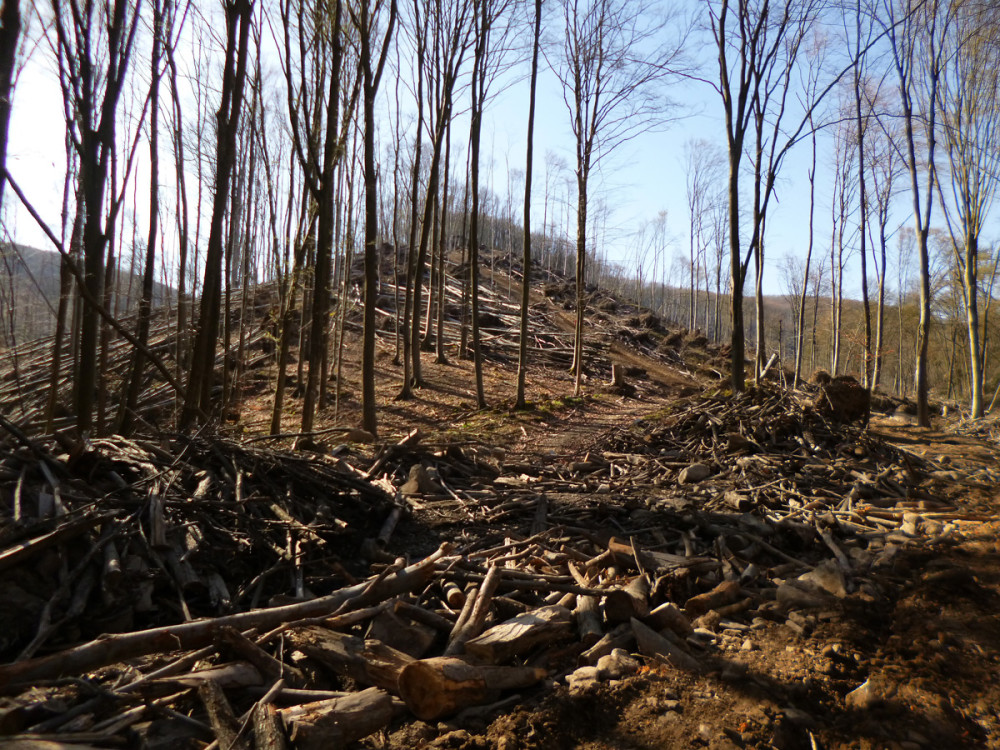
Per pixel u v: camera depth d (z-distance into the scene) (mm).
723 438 10547
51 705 2598
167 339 13469
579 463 9680
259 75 10484
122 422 7535
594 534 5840
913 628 4051
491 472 8547
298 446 9047
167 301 13070
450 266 32188
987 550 5395
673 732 2961
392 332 22641
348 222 14477
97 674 2986
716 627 4191
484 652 3303
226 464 5434
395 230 19219
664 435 11430
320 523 5039
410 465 8055
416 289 16859
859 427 11070
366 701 2871
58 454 4730
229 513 4582
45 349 12516
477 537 5824
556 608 3889
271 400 15531
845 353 38281
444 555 4484
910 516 6426
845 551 5688
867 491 7715
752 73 13625
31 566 3492
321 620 3521
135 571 3768
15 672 2625
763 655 3752
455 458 8633
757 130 15836
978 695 3305
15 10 4594
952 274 29547
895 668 3572
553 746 2877
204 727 2709
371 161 10398
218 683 2916
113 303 8781
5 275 7340
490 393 17125
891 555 5328
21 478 4051
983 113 16750
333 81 9141
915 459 9742
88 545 3771
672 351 26016
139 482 4539
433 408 15227
